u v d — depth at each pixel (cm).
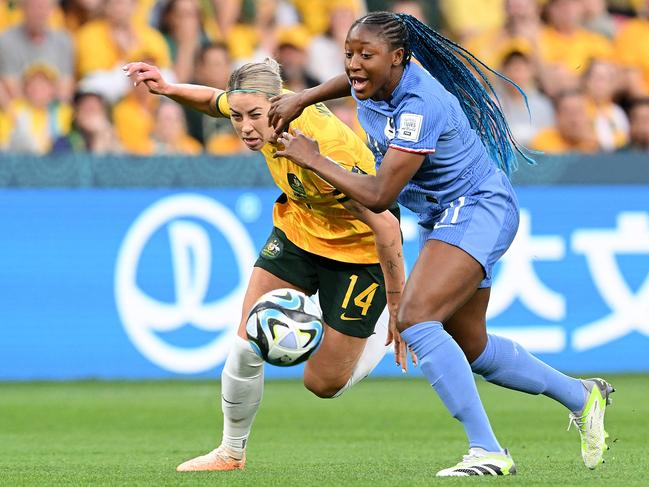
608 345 3959
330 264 1912
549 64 4488
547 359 3912
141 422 2844
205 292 3797
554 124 4456
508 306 3891
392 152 1555
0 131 4169
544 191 3931
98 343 3781
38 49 4197
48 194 3762
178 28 4334
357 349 1938
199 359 3797
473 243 1605
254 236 3816
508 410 3114
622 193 3975
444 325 1730
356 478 1636
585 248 3947
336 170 1570
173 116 4253
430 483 1528
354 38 1549
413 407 3180
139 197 3784
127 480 1667
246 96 1706
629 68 4553
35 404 3238
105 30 4266
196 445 2375
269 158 1822
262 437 2517
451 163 1614
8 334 3750
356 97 1616
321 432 2617
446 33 4581
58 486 1606
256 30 4428
